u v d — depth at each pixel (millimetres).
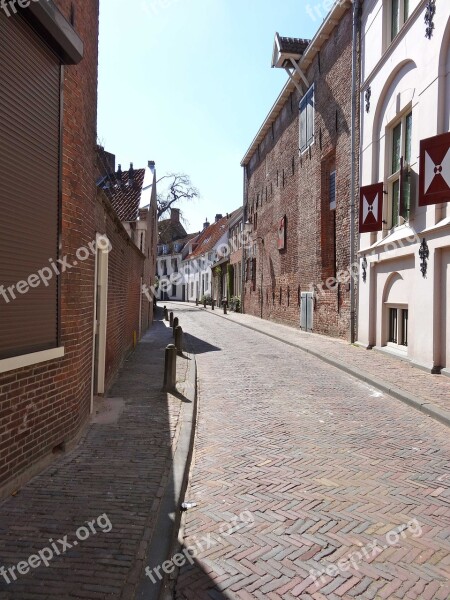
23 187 3850
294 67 19016
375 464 4730
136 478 4152
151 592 2645
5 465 3668
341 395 7883
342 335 14828
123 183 20359
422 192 8547
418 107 9711
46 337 4312
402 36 10383
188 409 6551
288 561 3047
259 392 8125
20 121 3785
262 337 17344
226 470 4598
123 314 10711
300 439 5539
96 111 6230
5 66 3547
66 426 4777
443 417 6176
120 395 7406
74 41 4387
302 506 3807
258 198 28109
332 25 15289
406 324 10898
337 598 2695
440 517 3631
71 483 4008
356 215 13469
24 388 3922
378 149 12070
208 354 12844
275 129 23812
